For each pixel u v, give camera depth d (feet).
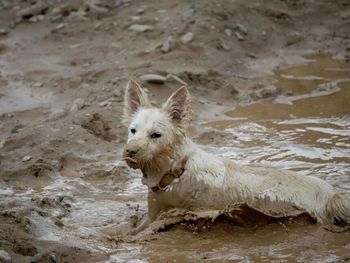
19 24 73.05
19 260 27.78
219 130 48.24
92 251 30.25
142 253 30.32
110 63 60.13
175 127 33.47
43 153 44.29
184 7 69.46
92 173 42.06
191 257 29.73
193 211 33.17
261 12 71.82
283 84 57.47
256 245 30.89
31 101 54.80
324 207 32.96
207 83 56.08
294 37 68.64
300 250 30.09
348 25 71.92
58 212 35.86
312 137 46.21
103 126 48.21
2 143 46.03
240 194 32.94
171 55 60.39
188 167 33.22
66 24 71.36
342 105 52.19
